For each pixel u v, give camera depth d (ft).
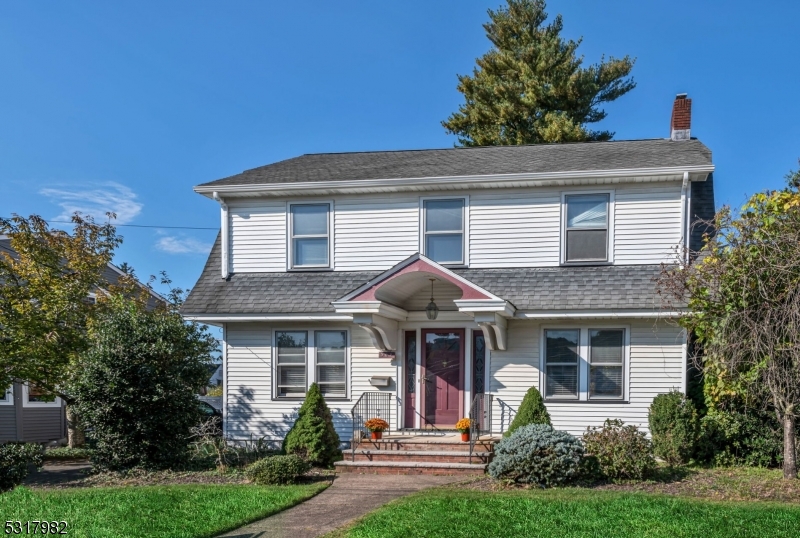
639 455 39.73
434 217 55.16
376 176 55.93
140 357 46.98
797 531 28.99
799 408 38.29
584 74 115.14
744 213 38.52
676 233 50.75
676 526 29.76
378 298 48.70
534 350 51.90
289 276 56.65
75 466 53.11
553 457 39.27
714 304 39.50
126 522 32.01
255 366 56.24
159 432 47.29
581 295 49.83
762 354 37.96
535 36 122.21
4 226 57.06
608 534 28.99
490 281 52.54
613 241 51.80
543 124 114.21
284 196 57.31
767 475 40.73
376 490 40.16
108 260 63.05
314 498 38.01
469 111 120.98
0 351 52.95
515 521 31.07
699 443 45.57
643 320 50.19
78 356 51.11
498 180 52.47
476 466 45.03
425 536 29.30
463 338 54.13
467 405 53.52
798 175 55.26
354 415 53.78
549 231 53.06
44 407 75.72
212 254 60.54
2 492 39.70
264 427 55.52
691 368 50.01
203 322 56.54
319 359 55.67
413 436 51.21
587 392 50.85
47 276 58.23
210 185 57.21
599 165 52.60
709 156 53.11
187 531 30.76
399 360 54.44
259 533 30.91
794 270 36.40
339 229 56.54
